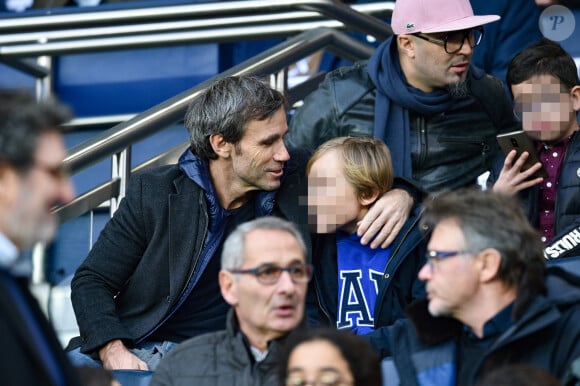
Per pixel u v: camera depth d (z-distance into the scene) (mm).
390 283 18359
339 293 18656
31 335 11945
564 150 19469
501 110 21672
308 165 18891
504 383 12602
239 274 15289
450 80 20953
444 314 14781
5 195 11914
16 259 12102
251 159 18938
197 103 19219
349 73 21953
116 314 19266
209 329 19422
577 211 19203
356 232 18812
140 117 21688
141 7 25438
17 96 11977
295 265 15289
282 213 19234
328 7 23906
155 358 18969
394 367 15906
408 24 21062
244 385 15414
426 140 21391
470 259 14453
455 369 15031
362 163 18641
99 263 19453
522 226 14508
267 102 18953
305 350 13664
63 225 21344
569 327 14562
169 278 19297
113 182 21516
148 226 19391
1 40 26672
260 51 29594
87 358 19062
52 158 12023
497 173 20578
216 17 25156
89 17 25672
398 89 21234
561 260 17250
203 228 19219
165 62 29828
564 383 13953
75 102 30031
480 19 20875
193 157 19406
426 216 14891
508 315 14539
